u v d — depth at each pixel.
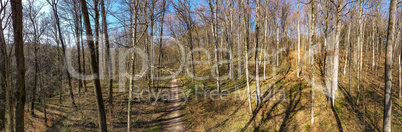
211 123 10.68
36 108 12.39
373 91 11.03
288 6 18.39
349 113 9.20
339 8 9.63
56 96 15.07
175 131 9.95
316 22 17.45
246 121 10.29
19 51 5.03
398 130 7.75
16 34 4.93
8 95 5.09
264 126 9.61
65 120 10.38
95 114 11.01
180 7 14.97
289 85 13.59
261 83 15.12
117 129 9.58
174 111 12.57
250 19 18.84
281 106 10.96
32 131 9.47
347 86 12.11
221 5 16.06
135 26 7.77
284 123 9.52
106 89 16.33
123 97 14.10
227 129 9.95
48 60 12.27
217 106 12.59
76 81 18.42
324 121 8.98
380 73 14.78
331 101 9.95
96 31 9.46
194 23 17.53
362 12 10.22
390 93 5.60
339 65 17.39
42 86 11.22
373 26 15.95
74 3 11.48
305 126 8.95
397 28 13.51
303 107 10.41
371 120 8.51
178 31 20.59
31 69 11.16
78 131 9.27
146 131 9.77
